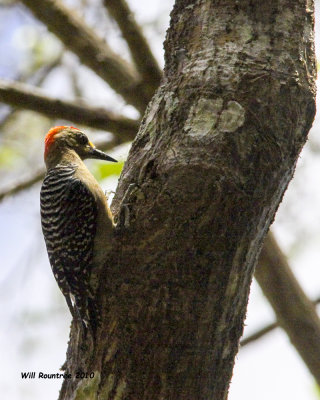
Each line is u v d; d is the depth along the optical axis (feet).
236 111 29.32
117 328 29.22
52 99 43.52
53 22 45.14
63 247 33.88
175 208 29.01
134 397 28.55
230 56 30.30
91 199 34.45
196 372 28.71
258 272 43.73
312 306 44.14
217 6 31.58
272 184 29.32
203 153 29.04
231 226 28.66
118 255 30.04
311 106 30.45
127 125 44.14
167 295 28.73
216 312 28.78
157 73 44.62
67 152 39.34
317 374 43.83
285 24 30.71
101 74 45.55
